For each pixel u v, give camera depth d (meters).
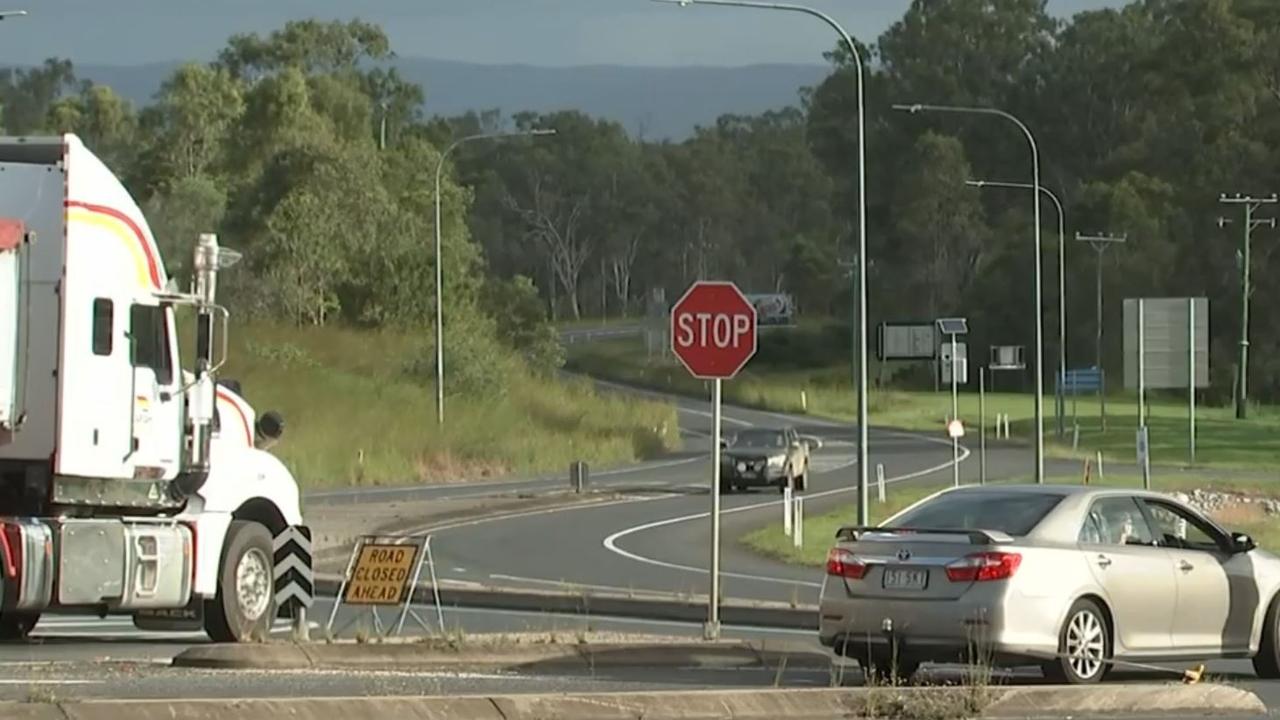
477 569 118.25
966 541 58.75
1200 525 65.12
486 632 75.81
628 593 97.06
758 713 51.09
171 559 68.69
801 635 80.62
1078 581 59.78
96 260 66.50
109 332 66.94
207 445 71.00
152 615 71.19
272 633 73.94
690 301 73.12
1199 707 55.28
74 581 65.38
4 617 72.75
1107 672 63.44
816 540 141.00
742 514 168.88
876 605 59.31
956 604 58.16
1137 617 61.38
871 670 58.03
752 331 73.00
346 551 123.69
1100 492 62.94
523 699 48.62
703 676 61.84
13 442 65.12
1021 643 58.16
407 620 82.69
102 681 54.62
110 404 67.00
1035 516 60.91
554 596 92.19
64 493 66.00
